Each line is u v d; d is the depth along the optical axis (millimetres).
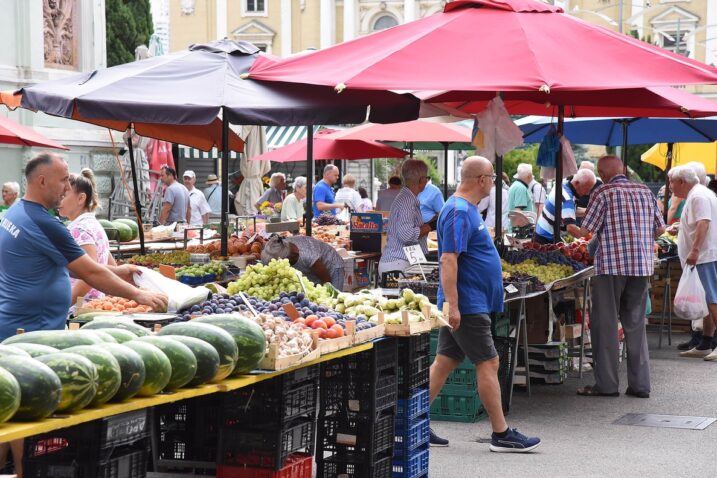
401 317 7074
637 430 9633
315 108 9734
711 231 13508
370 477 6855
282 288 8414
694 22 73125
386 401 7027
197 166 39562
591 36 9555
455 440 9156
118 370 4812
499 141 10422
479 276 8211
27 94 9945
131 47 50625
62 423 4484
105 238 8266
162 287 7273
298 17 84375
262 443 6246
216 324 5727
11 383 4301
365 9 86125
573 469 8172
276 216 18812
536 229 14156
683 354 14211
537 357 11758
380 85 8859
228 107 9469
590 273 11570
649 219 10984
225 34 84000
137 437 5137
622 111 13320
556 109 13648
